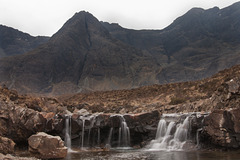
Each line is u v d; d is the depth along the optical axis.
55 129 36.41
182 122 34.69
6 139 26.36
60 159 26.62
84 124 38.34
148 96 69.12
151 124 37.53
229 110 28.22
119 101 70.38
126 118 38.19
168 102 56.34
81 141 38.12
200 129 31.89
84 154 30.75
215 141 29.00
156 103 56.97
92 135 38.84
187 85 66.81
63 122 37.53
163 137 35.59
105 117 38.94
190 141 32.56
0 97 38.81
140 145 36.97
